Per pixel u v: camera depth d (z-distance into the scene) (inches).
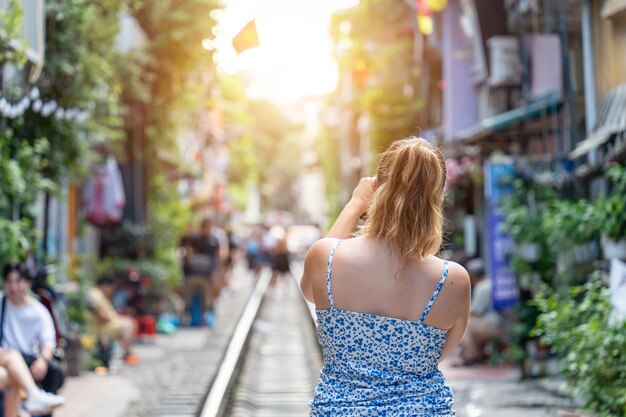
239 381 600.4
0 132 472.1
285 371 666.2
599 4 539.5
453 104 1029.2
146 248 961.5
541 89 758.5
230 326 930.7
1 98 432.5
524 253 548.4
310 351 773.3
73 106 537.3
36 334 352.5
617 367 349.1
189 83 1000.2
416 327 149.8
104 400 497.7
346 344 150.4
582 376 359.3
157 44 935.0
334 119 2396.7
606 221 418.3
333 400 148.6
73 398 501.4
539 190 562.3
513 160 578.2
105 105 603.2
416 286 151.1
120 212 981.2
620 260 416.2
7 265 350.0
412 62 1338.6
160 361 679.1
